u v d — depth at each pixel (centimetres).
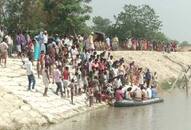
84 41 4694
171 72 7075
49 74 3906
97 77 4147
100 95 4144
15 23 5988
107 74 4303
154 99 4584
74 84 3934
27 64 3572
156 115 3847
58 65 3825
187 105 4497
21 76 3831
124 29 10500
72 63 4303
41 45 4116
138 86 4594
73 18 6462
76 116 3591
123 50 7044
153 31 11775
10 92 3350
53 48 4016
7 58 4134
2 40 4212
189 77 7062
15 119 3044
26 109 3219
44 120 3216
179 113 3975
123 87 4369
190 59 8175
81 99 3978
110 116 3703
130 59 6606
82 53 4331
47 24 6412
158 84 6231
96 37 6000
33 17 6088
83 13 6575
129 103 4244
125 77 4550
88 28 6712
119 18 10844
